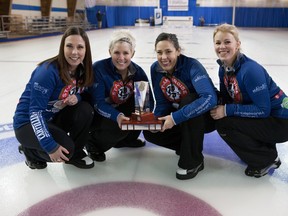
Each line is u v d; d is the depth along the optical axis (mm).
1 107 3154
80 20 21312
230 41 1647
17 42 10844
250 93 1658
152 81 1967
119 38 1731
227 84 1803
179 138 1975
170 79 1843
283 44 10031
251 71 1640
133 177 1784
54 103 1714
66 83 1659
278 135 1707
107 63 1881
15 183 1710
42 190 1640
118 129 1869
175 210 1460
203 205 1503
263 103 1633
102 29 21516
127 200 1545
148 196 1582
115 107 2000
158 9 24328
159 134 1982
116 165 1938
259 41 11102
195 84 1718
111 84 1868
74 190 1641
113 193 1610
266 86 1646
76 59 1606
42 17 16297
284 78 4445
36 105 1576
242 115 1683
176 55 1757
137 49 8398
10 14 13344
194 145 1719
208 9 24500
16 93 3736
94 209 1472
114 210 1463
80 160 1873
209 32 16875
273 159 1742
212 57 6914
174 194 1602
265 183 1707
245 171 1808
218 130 1790
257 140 1740
